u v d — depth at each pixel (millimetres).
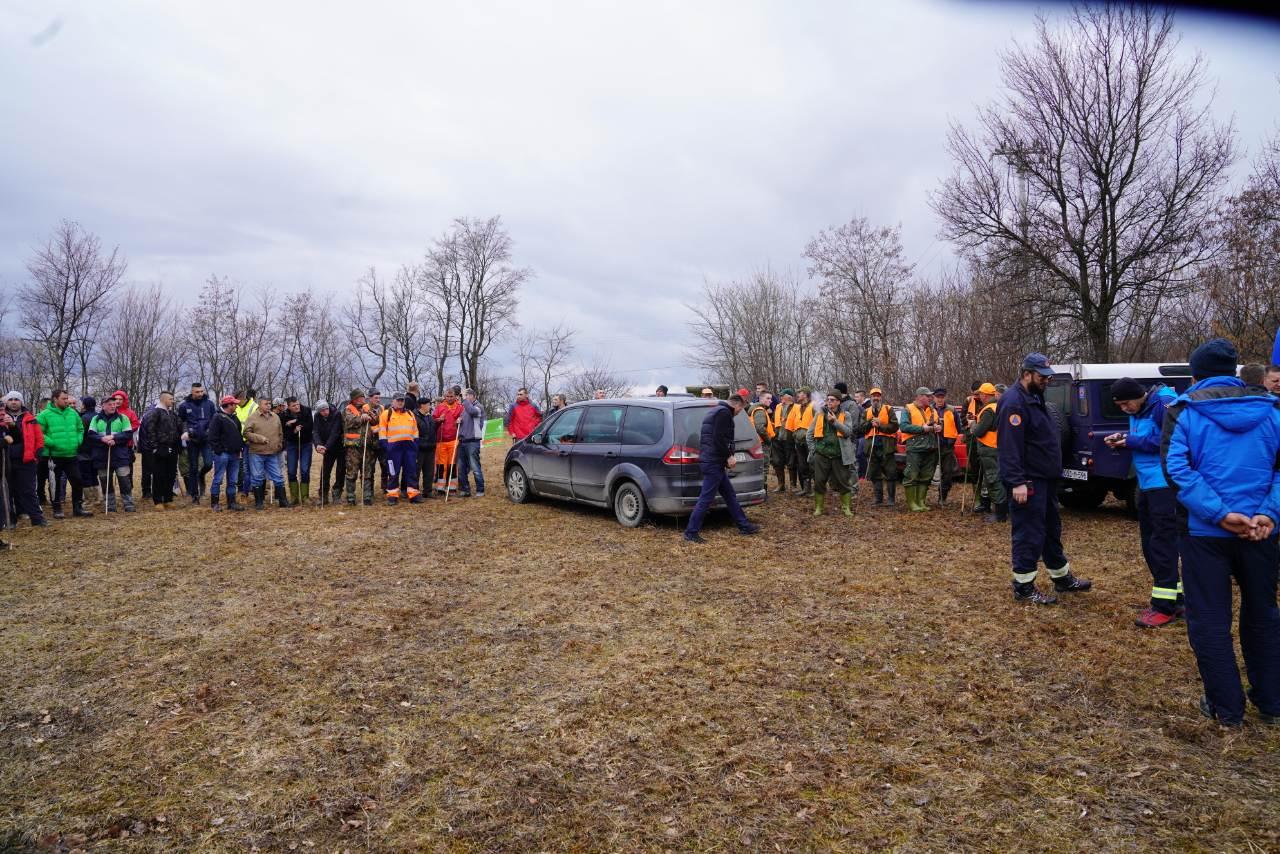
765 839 2852
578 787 3246
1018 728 3723
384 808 3098
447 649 5004
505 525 9672
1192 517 3783
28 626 5508
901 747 3559
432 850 2812
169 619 5676
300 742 3674
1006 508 9562
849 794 3154
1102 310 22344
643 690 4281
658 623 5520
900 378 27500
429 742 3672
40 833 2908
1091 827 2875
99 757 3531
